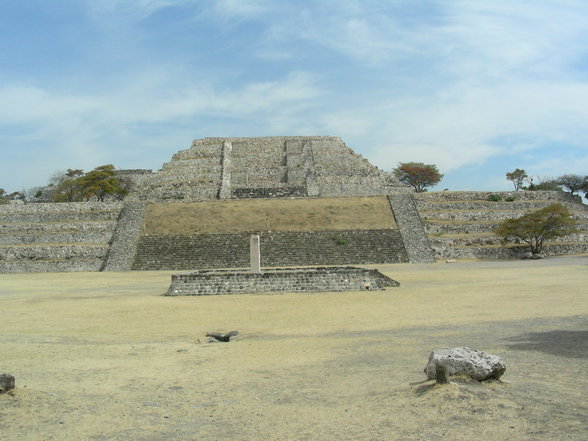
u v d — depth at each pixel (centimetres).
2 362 1717
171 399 1309
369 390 1318
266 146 12038
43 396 1301
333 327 2312
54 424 1130
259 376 1522
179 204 8112
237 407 1238
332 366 1612
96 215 7844
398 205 7938
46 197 12262
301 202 8125
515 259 6575
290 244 6631
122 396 1334
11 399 1236
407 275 4631
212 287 3600
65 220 7812
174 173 10600
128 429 1105
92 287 4281
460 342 1883
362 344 1933
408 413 1108
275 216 7512
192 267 6144
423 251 6512
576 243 7219
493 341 1870
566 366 1462
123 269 6144
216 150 11731
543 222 6550
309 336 2134
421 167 12950
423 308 2736
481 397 1151
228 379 1497
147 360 1747
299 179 9919
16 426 1113
